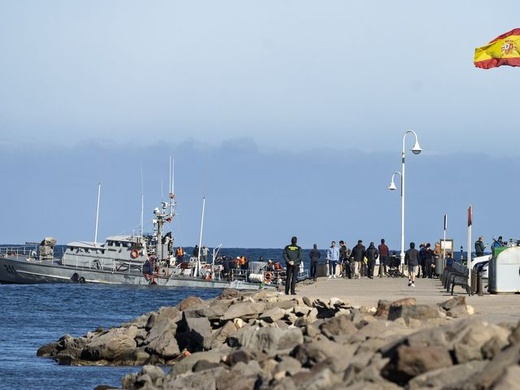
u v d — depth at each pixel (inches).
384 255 7190.0
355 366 1558.8
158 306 6914.4
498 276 3932.1
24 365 3287.4
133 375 2338.8
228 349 2332.7
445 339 1550.2
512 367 1205.1
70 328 5054.1
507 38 4958.2
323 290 4881.9
